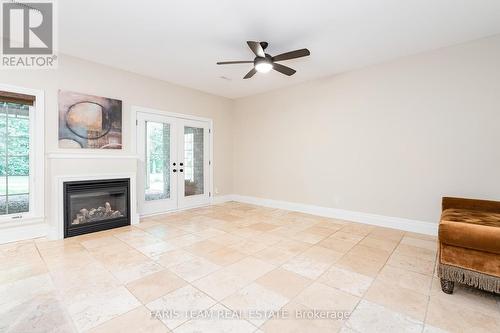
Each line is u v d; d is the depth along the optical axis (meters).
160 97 4.48
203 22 2.64
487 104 2.91
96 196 3.54
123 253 2.65
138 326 1.52
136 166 3.88
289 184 4.90
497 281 1.73
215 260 2.48
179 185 4.84
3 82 2.94
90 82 3.62
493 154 2.89
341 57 3.51
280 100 5.00
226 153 5.80
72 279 2.09
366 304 1.77
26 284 2.00
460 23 2.62
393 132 3.60
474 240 1.80
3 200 3.03
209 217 4.27
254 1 2.28
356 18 2.54
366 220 3.88
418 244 2.95
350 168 4.05
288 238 3.17
